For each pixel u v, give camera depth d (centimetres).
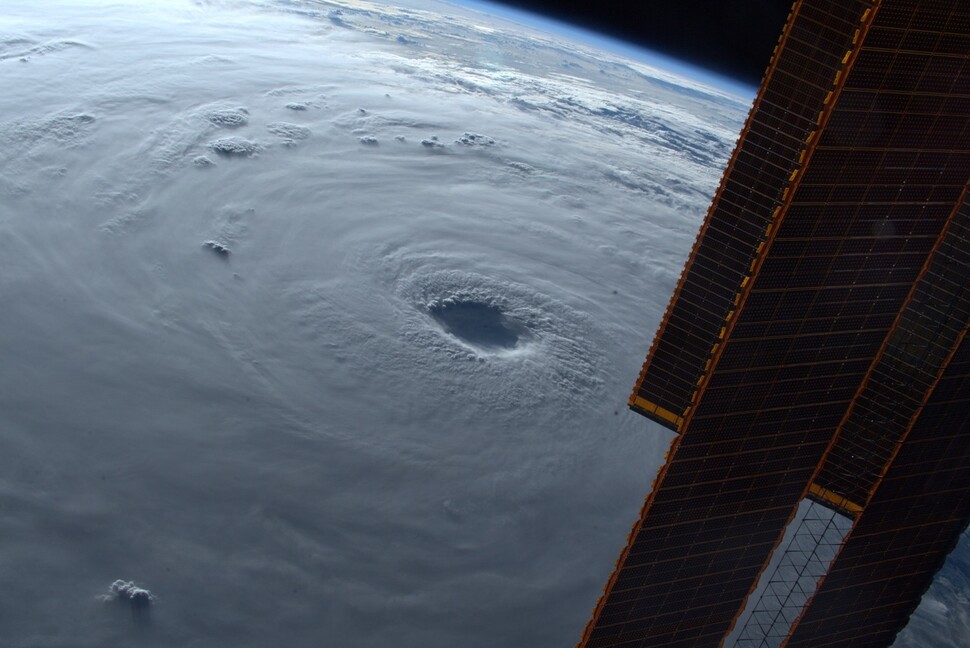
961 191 1427
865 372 1645
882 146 1338
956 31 1244
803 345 1546
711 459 1614
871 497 1733
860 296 1520
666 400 1597
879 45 1233
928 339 1581
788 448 1686
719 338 1497
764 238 1403
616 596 1717
